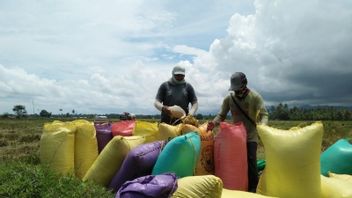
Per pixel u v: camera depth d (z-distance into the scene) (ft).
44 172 7.79
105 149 8.51
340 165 8.54
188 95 10.69
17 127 65.05
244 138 8.43
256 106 8.93
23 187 7.14
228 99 9.32
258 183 8.45
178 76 10.50
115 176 8.20
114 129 9.85
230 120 9.72
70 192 7.17
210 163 8.66
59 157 8.99
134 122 10.16
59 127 9.33
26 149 25.61
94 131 9.45
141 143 8.80
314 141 7.45
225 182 8.27
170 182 6.41
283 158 7.50
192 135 7.91
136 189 6.27
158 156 7.98
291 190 7.47
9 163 8.77
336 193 7.35
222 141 8.40
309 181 7.41
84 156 9.21
